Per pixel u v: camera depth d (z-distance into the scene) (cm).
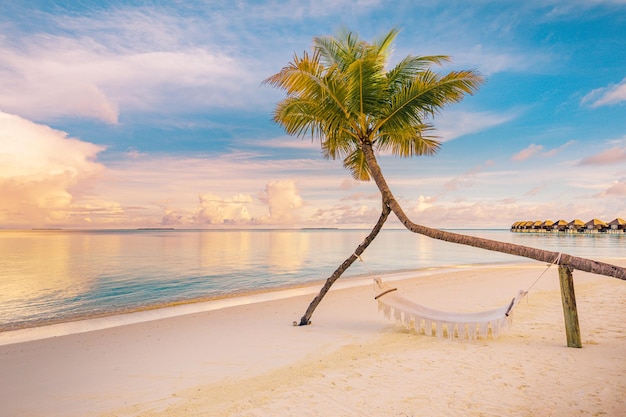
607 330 709
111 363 609
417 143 843
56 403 459
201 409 427
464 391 449
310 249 4659
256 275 2127
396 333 745
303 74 654
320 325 847
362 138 721
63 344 738
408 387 468
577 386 450
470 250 4766
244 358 612
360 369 539
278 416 403
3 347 722
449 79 675
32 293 1572
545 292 1203
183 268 2480
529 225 13500
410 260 3191
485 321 637
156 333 812
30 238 8888
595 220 10038
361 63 643
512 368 519
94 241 6938
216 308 1159
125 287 1720
